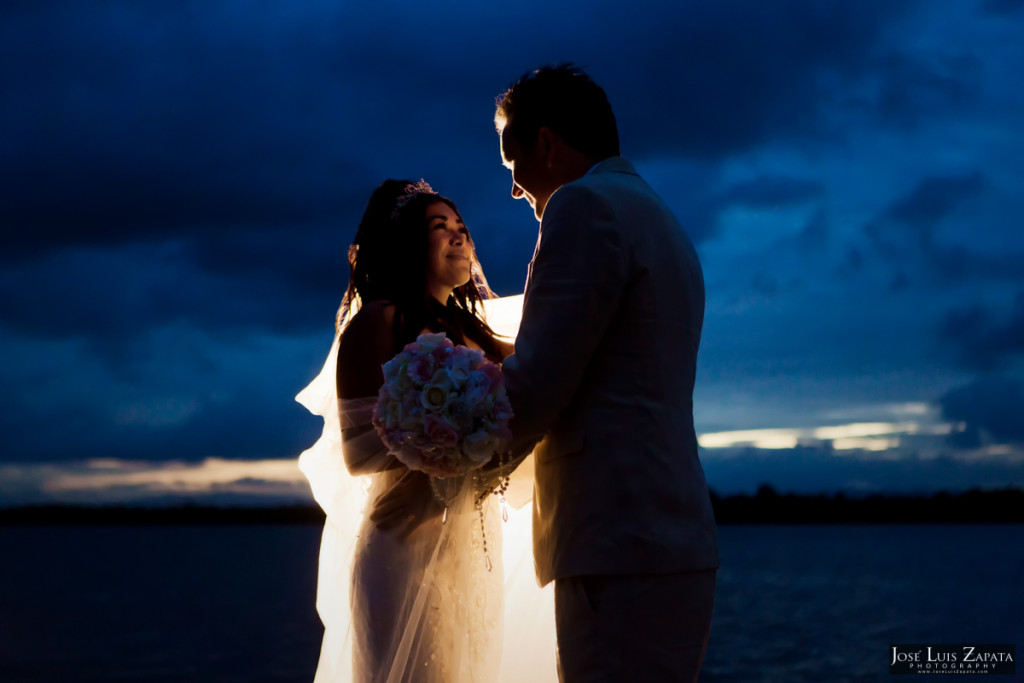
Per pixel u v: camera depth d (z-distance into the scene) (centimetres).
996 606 3472
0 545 14088
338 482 252
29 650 2684
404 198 271
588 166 216
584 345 189
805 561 7256
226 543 14925
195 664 2403
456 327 269
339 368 244
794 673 2112
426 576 223
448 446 191
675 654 186
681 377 198
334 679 245
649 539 185
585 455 192
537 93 216
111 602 4309
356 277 272
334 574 251
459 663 219
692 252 212
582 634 189
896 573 5731
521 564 258
